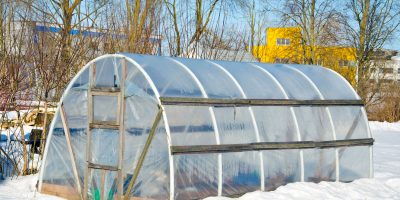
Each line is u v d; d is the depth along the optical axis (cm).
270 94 1050
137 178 884
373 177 1175
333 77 1228
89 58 1426
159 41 1591
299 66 1244
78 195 963
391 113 3450
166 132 853
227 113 955
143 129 884
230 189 933
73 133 979
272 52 4838
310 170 1066
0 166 1137
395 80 3909
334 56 4319
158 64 946
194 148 873
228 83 1012
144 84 891
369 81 3950
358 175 1149
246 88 1025
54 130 1006
